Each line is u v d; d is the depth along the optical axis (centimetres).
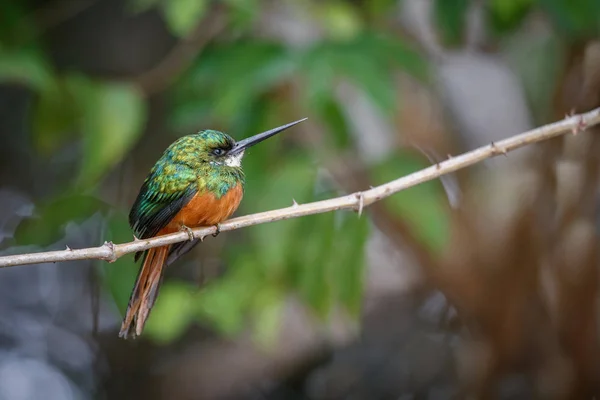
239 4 723
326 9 742
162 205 598
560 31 871
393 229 910
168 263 588
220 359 1046
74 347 1112
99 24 1027
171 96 872
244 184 628
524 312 961
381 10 807
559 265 938
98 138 711
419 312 1083
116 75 1038
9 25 773
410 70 728
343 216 736
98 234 1040
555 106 905
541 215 929
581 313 947
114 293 744
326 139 779
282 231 711
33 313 1115
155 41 1039
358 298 731
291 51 712
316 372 1089
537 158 934
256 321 779
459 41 823
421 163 748
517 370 995
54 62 1022
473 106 959
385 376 1095
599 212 957
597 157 908
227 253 852
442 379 1080
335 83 780
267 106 761
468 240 928
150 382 1080
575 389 969
